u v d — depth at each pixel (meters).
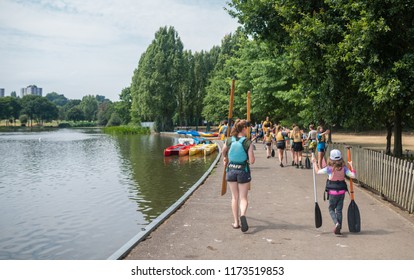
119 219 12.25
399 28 12.83
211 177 15.59
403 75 12.11
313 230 7.61
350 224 7.45
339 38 14.12
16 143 58.91
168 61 88.44
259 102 35.16
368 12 12.16
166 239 7.07
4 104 193.12
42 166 27.66
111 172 23.47
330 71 14.73
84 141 62.38
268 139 23.11
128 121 143.12
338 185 7.30
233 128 7.72
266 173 16.28
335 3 13.98
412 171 8.99
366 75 12.32
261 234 7.33
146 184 18.55
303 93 18.94
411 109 15.44
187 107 90.69
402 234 7.31
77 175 22.61
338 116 17.20
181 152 32.34
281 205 9.99
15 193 17.14
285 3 16.28
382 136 48.19
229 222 8.28
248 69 39.69
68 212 13.30
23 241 10.23
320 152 16.55
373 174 11.73
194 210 9.48
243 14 19.17
